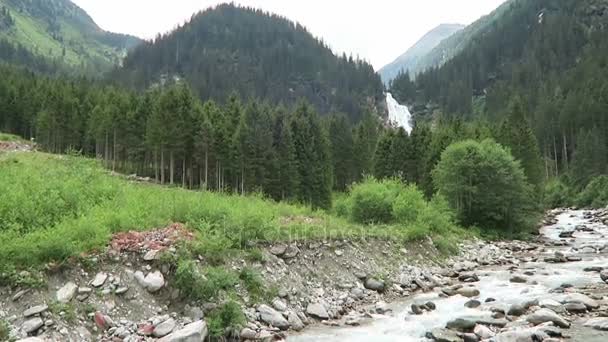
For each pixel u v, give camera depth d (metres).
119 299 13.36
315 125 71.69
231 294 14.48
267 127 67.62
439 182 42.97
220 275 14.44
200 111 67.94
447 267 25.31
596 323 13.95
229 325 13.28
